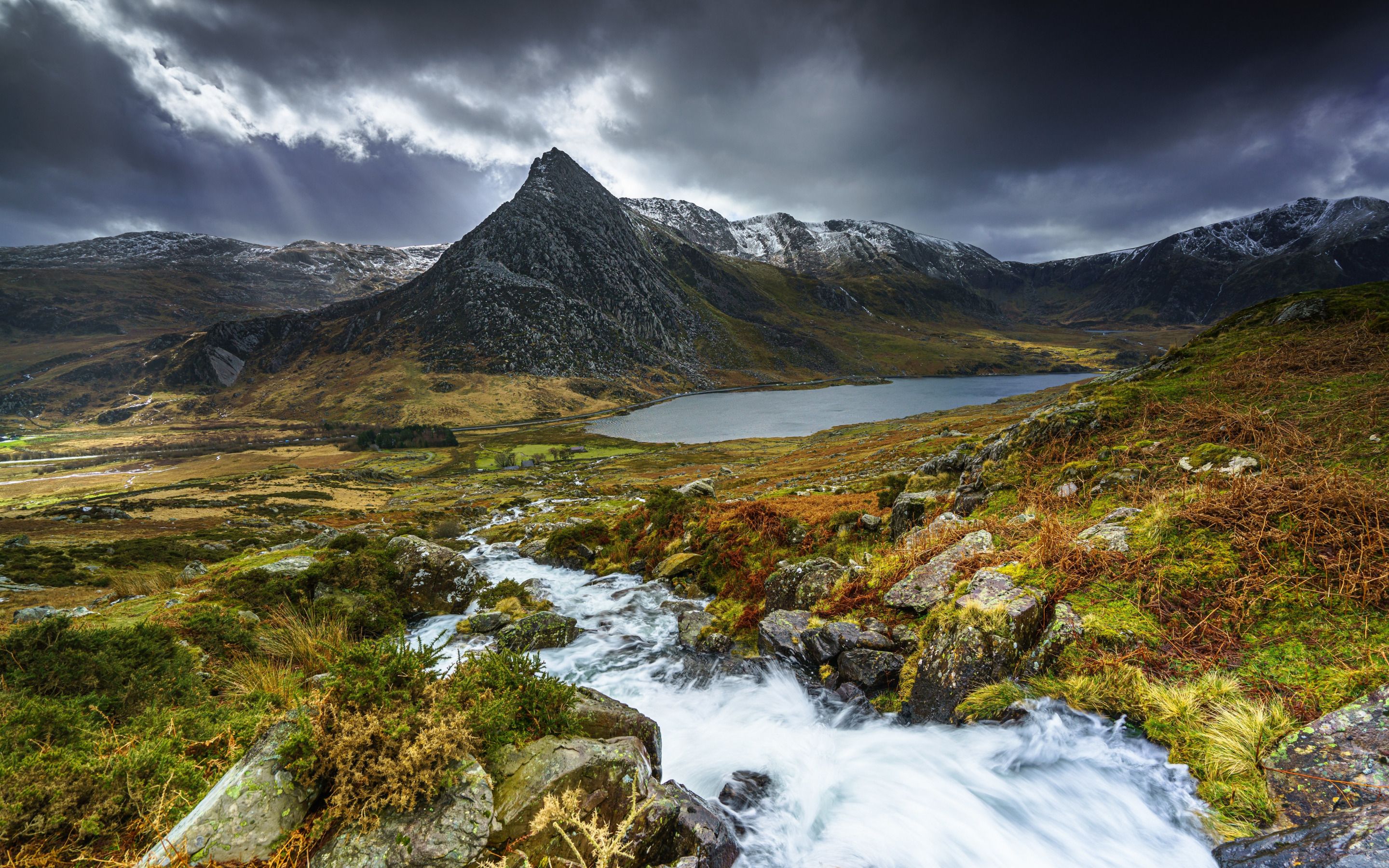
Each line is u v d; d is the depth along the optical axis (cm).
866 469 4525
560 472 13125
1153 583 758
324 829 388
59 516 6656
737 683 968
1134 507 992
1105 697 641
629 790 481
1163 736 587
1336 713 513
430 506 8031
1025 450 1429
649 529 2044
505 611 1460
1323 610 652
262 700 696
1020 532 1056
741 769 706
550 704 533
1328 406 1079
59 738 541
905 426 11731
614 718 583
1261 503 805
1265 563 730
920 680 773
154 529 5725
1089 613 740
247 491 10138
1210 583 737
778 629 1055
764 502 2025
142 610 1265
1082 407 1428
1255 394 1244
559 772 459
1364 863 365
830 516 1645
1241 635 661
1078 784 579
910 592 978
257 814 384
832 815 607
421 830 390
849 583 1123
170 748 521
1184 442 1166
